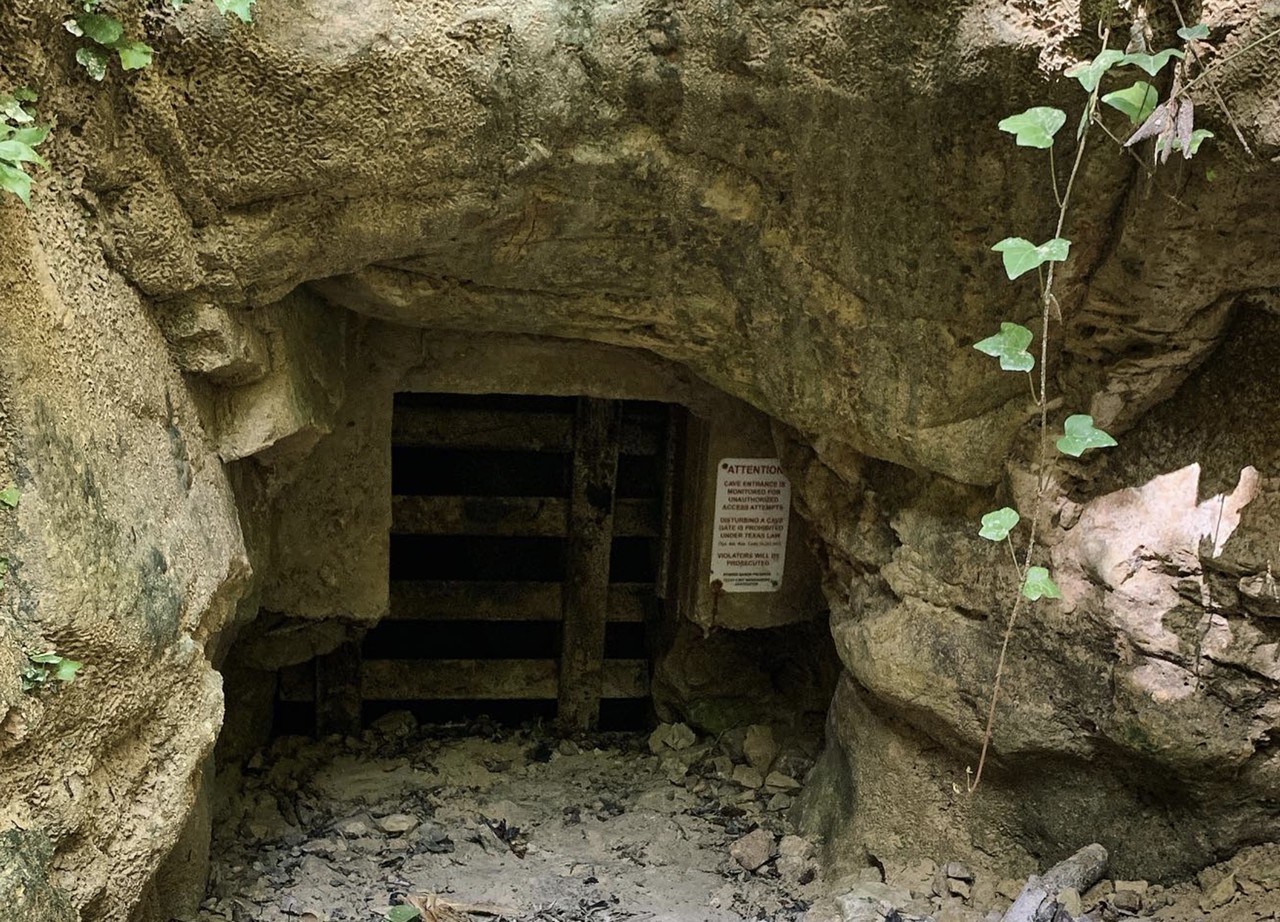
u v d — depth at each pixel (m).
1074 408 3.02
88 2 2.15
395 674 4.88
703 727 4.85
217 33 2.30
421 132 2.54
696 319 3.33
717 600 4.46
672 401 4.20
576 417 4.60
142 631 2.29
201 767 2.72
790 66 2.61
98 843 2.27
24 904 1.99
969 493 3.24
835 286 3.03
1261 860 3.03
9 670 2.02
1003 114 2.51
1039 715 3.14
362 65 2.41
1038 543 3.11
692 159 2.82
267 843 3.91
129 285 2.49
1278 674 2.82
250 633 4.27
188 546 2.56
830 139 2.72
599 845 4.04
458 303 3.29
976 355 2.96
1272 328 2.77
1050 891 3.05
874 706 3.57
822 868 3.74
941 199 2.73
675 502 4.68
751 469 4.32
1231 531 2.81
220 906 3.46
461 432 4.61
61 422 2.15
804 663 4.71
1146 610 2.93
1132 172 2.54
